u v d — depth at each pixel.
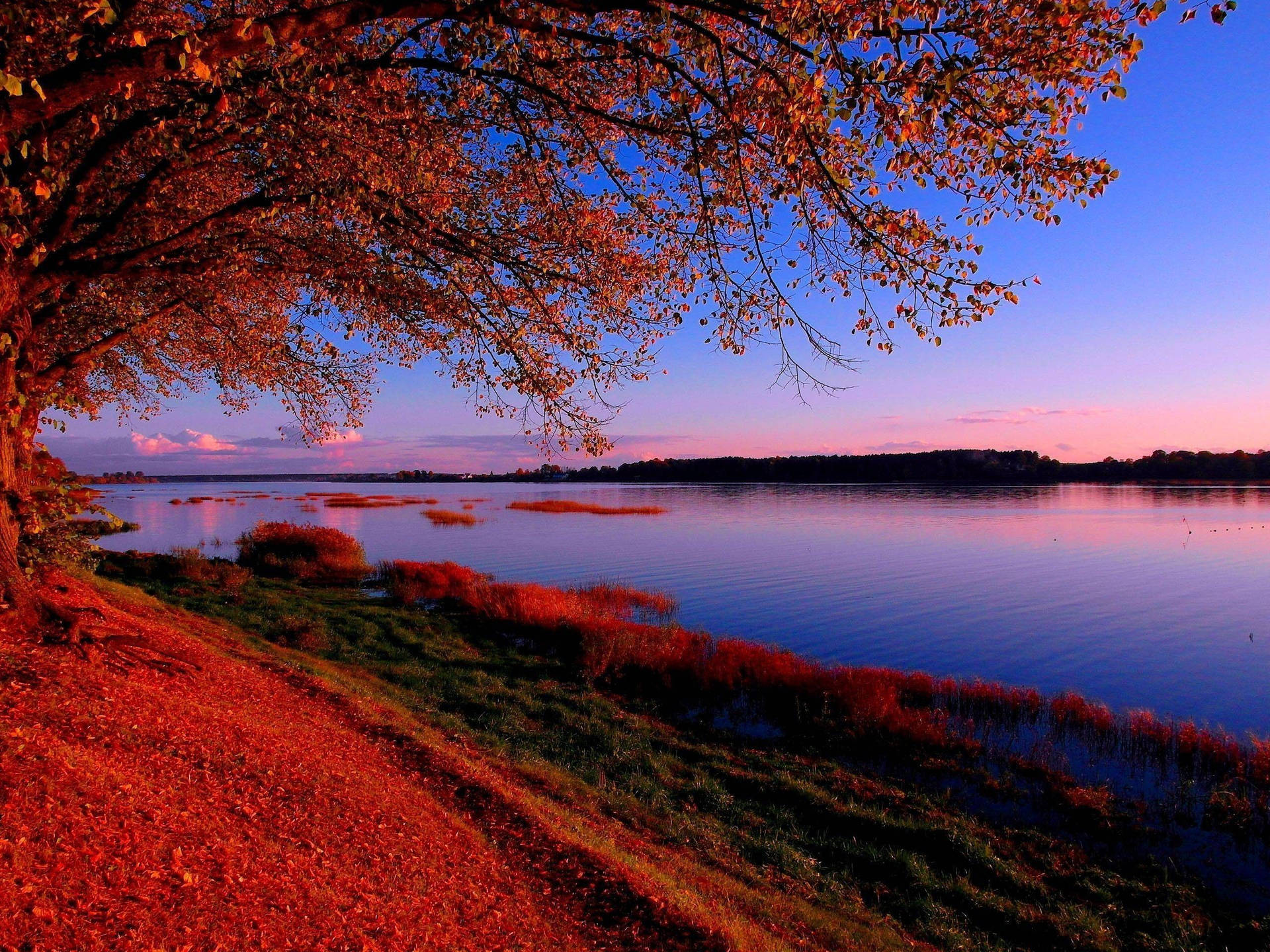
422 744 9.05
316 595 23.92
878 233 5.27
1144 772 12.54
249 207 7.07
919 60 4.18
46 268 6.57
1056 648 22.25
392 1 4.45
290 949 3.74
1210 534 61.03
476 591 24.58
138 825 4.25
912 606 28.56
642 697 15.62
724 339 6.29
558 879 6.11
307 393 10.26
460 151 7.35
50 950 3.05
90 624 7.33
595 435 7.25
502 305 7.25
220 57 4.22
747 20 4.49
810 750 13.16
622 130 6.75
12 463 6.77
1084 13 4.05
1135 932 7.99
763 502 107.94
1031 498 120.81
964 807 11.05
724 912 6.43
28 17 4.36
